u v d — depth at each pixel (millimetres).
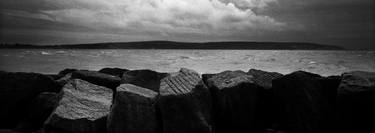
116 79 6738
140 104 4910
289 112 5508
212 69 31875
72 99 5211
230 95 5410
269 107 5996
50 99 5988
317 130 5293
